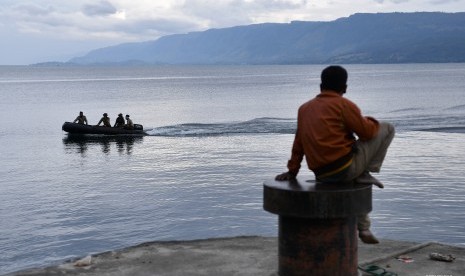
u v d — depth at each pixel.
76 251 12.56
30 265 11.68
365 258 5.85
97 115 55.50
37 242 13.27
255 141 32.50
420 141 29.94
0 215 15.90
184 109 61.03
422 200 16.22
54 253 12.44
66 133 39.41
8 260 12.01
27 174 23.11
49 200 17.83
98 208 16.59
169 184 20.12
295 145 4.75
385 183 18.83
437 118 43.25
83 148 31.52
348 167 4.44
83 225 14.70
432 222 13.87
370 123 4.43
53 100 79.38
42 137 37.31
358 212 4.38
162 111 58.94
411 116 45.50
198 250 6.24
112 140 35.06
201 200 17.19
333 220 4.43
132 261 5.86
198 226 14.22
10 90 112.12
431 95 75.69
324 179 4.55
